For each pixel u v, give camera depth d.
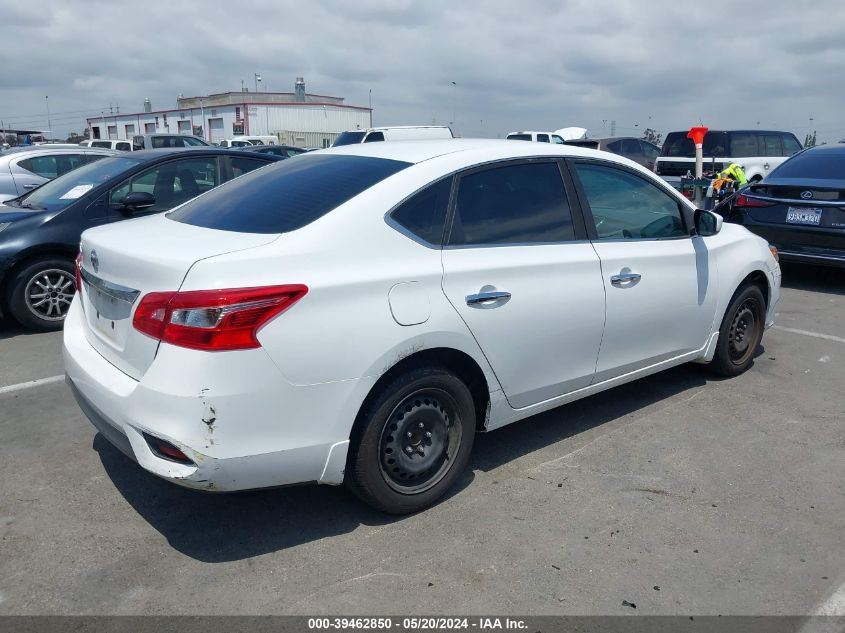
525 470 3.81
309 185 3.42
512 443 4.14
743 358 5.22
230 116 49.78
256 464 2.79
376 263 3.04
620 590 2.83
